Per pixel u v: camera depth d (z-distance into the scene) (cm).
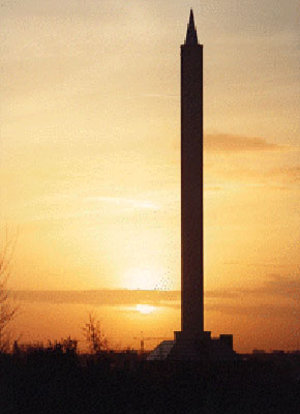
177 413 8831
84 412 8294
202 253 16850
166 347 16138
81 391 8375
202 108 17112
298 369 12506
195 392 9150
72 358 8675
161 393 8906
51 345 8819
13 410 7894
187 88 17112
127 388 8656
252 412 9238
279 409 9419
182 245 16925
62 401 8194
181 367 9894
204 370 9806
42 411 8062
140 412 8581
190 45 17150
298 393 9694
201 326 16612
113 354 10331
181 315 16775
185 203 16925
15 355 8300
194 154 16975
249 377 9831
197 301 16688
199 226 16862
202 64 17188
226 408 9162
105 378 8619
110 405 8462
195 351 15788
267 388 9675
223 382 9494
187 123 17062
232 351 15738
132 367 9894
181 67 17275
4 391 7888
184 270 16825
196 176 16962
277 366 10825
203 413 8756
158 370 9750
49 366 8381
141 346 15475
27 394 8069
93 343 10256
